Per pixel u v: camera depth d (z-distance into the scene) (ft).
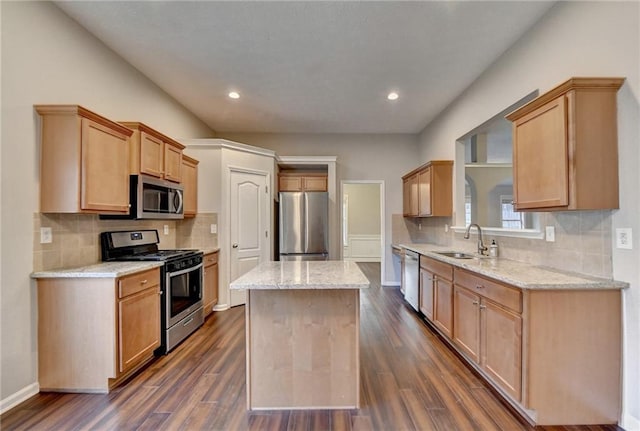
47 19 7.70
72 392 7.50
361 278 6.93
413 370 8.61
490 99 10.93
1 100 6.68
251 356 6.95
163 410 6.84
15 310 6.98
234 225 14.83
